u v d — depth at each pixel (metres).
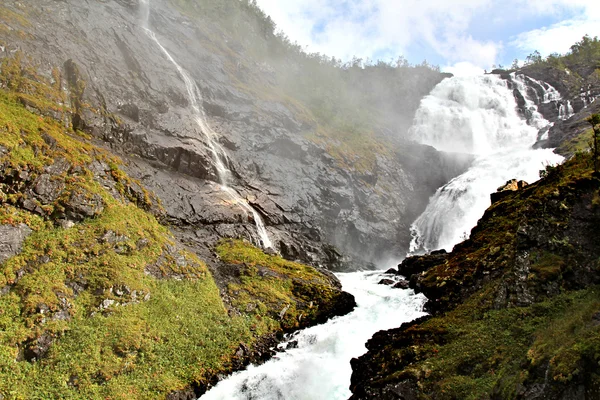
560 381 9.17
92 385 14.84
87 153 24.23
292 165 41.56
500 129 62.22
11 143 20.02
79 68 30.58
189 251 23.78
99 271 18.33
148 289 19.03
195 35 51.44
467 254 19.97
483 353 12.52
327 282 24.66
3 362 13.99
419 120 69.19
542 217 14.65
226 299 21.03
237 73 50.31
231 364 17.81
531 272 13.92
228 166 35.09
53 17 33.41
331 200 40.47
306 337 19.42
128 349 16.34
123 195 23.97
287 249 32.19
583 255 13.23
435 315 17.25
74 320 16.30
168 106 35.22
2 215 17.69
